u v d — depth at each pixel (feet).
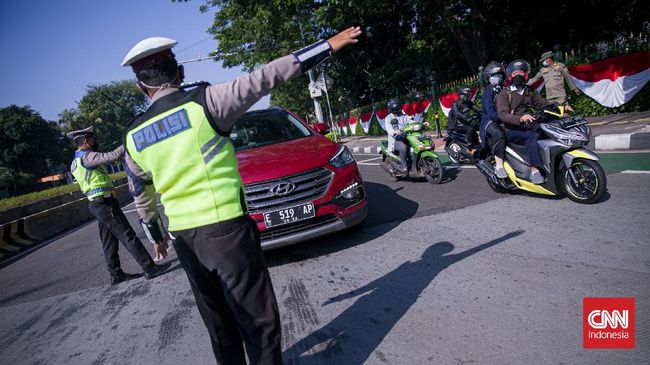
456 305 9.12
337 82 92.27
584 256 10.43
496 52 56.08
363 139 72.74
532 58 54.60
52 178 198.08
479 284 9.89
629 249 10.40
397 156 23.80
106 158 14.52
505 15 55.21
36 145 185.37
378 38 76.74
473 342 7.72
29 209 37.60
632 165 18.51
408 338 8.21
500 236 12.77
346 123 91.91
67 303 14.87
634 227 11.69
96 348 10.59
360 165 36.14
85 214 44.80
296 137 16.39
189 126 5.43
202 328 10.52
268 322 5.92
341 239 15.21
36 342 11.82
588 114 35.35
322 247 14.70
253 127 17.01
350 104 96.17
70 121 209.97
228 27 84.07
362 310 9.71
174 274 15.62
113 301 13.99
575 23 52.44
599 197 13.87
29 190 178.70
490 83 16.80
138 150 5.74
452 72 68.54
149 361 9.32
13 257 29.45
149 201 6.93
